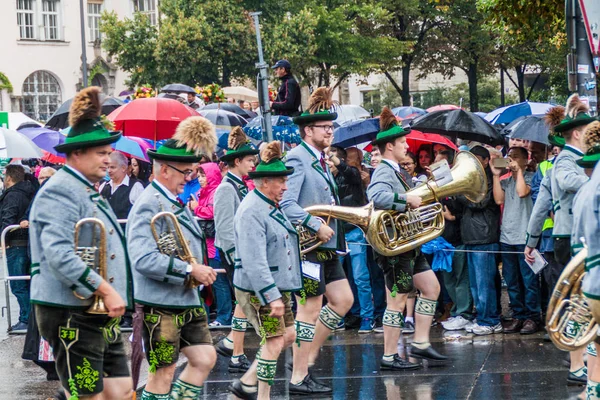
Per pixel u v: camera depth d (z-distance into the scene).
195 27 50.31
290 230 10.17
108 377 7.93
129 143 16.03
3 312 18.14
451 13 46.62
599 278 7.54
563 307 8.79
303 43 47.03
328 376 11.88
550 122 11.58
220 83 52.94
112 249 7.78
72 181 7.63
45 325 7.60
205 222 14.95
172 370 8.88
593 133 9.02
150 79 53.03
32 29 69.31
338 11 46.34
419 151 16.33
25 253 15.67
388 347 12.04
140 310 8.77
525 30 22.16
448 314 15.12
